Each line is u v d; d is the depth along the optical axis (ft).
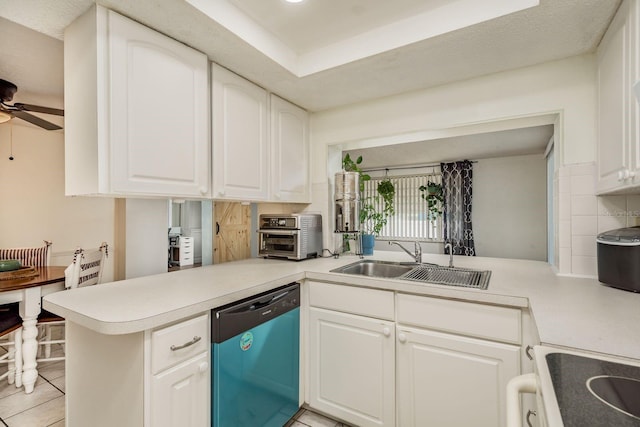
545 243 16.28
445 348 4.81
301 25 5.40
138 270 6.48
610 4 4.14
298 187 8.03
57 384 7.41
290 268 6.49
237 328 4.60
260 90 6.81
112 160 4.21
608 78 4.65
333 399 5.84
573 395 1.95
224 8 4.71
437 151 15.44
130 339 3.62
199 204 7.27
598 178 5.17
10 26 5.19
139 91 4.53
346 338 5.70
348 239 9.09
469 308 4.65
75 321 3.68
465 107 6.50
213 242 7.34
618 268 4.62
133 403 3.58
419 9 4.96
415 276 5.89
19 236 10.96
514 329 4.35
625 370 2.29
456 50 5.34
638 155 3.61
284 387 5.57
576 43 5.11
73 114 4.58
